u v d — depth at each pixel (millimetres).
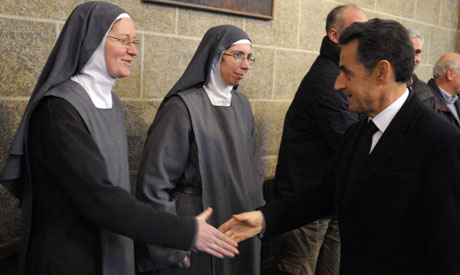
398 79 1343
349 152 1521
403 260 1303
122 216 1406
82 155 1411
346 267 1446
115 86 2529
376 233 1345
